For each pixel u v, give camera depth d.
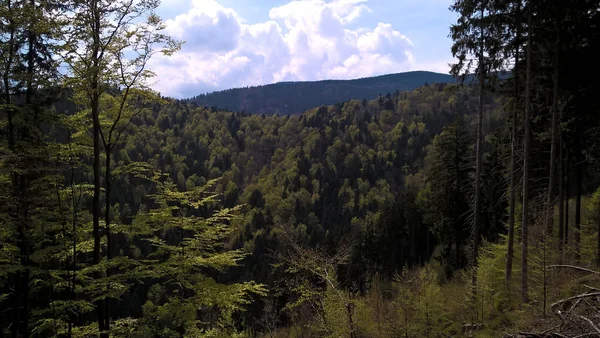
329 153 134.00
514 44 14.12
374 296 13.27
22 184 9.67
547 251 9.91
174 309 9.09
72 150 10.78
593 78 14.80
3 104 10.79
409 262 41.03
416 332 11.40
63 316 10.05
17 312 11.05
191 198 10.04
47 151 10.26
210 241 10.19
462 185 25.34
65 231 10.41
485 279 13.22
